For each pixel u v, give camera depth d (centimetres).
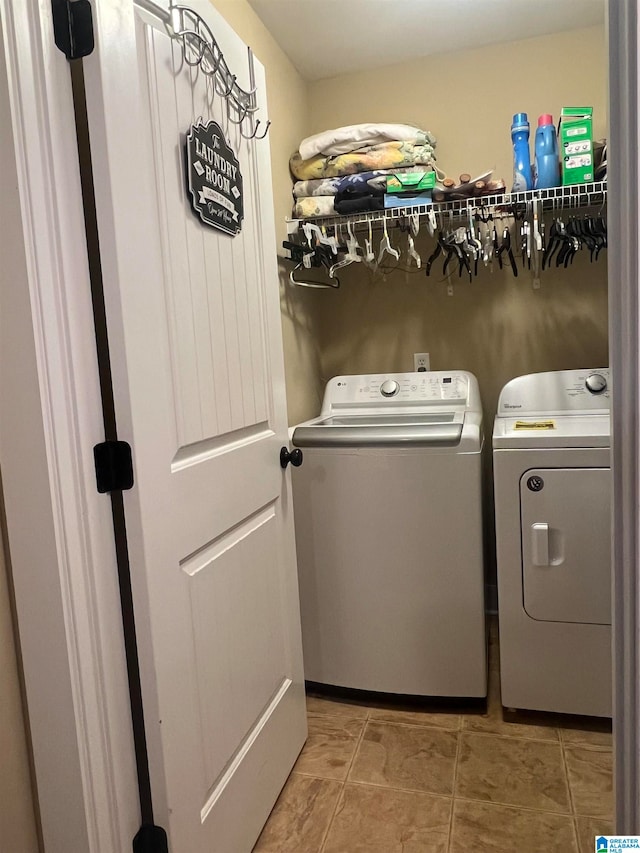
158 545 106
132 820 108
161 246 111
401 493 189
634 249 79
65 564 94
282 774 162
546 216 237
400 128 222
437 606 190
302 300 252
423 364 262
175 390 114
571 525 176
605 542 174
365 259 227
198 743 119
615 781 92
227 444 137
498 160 247
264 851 142
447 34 232
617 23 80
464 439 182
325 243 221
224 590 132
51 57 91
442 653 192
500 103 244
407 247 258
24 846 102
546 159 207
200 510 121
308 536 201
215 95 133
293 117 248
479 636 188
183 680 114
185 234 119
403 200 219
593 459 173
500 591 184
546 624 182
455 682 192
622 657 89
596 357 245
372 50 242
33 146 88
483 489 211
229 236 138
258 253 155
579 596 178
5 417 93
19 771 101
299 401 246
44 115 90
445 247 218
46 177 91
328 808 155
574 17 223
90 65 95
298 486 200
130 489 102
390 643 196
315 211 228
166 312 112
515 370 254
